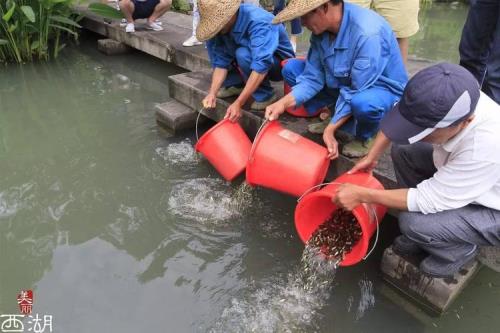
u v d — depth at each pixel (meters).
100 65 5.35
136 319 2.03
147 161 3.25
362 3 3.13
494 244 1.86
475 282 2.28
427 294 2.08
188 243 2.49
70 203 2.81
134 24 5.64
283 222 2.66
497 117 1.64
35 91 4.59
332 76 2.51
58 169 3.18
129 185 2.98
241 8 2.82
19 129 3.79
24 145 3.52
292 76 2.92
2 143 3.57
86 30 6.55
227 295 2.17
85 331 1.97
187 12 7.16
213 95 3.06
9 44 5.15
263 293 2.18
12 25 4.84
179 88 3.69
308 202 2.19
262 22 2.80
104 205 2.79
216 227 2.62
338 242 2.22
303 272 2.30
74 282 2.23
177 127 3.61
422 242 1.91
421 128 1.58
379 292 2.23
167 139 3.56
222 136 2.70
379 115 2.33
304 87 2.56
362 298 2.18
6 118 4.00
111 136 3.61
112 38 5.73
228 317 2.05
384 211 2.27
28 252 2.42
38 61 5.43
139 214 2.71
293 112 3.09
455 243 1.88
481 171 1.64
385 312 2.12
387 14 3.14
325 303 2.15
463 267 2.09
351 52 2.30
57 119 3.96
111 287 2.20
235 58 3.16
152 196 2.87
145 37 5.04
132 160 3.27
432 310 2.10
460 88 1.48
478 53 2.92
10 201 2.84
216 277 2.27
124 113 4.04
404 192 1.83
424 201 1.78
